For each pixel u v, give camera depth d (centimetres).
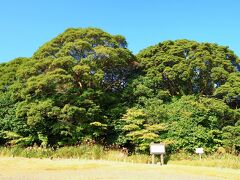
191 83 3419
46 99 2981
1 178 1648
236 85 3244
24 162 2328
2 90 3456
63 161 2398
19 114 3002
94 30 3278
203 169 2088
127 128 2875
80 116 2939
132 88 3262
